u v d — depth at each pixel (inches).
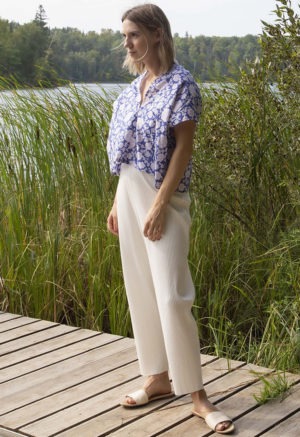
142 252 142.5
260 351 186.1
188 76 135.2
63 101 238.7
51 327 202.2
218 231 218.1
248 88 224.4
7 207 230.1
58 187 230.7
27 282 221.1
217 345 187.8
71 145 224.4
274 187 224.8
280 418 145.5
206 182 218.2
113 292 205.8
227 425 139.9
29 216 228.8
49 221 227.9
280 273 202.8
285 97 226.1
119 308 206.8
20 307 221.3
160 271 136.9
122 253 144.3
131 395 151.4
